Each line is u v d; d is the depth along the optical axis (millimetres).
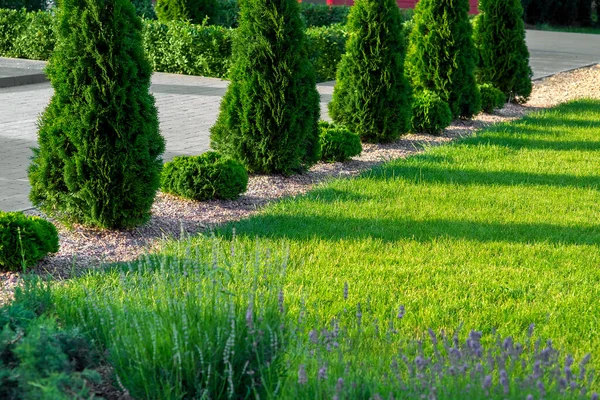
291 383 3545
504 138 11336
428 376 3482
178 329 3664
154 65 17859
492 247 6414
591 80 18625
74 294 4758
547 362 3426
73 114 6262
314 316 4766
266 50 8336
